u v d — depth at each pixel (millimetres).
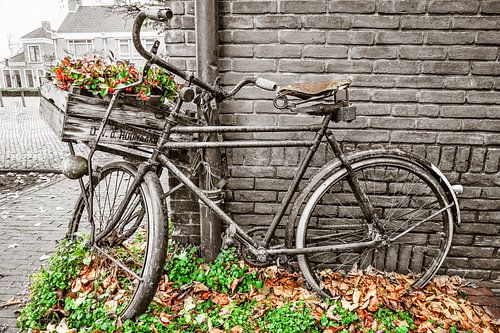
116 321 2078
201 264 2598
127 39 34031
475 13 2246
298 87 1967
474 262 2623
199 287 2375
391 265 2637
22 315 2213
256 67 2410
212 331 2076
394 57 2340
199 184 2453
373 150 2246
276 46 2375
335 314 2207
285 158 2521
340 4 2291
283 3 2314
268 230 2307
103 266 2420
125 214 2342
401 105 2402
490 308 2361
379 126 2443
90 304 2205
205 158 2350
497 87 2330
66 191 5281
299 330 2062
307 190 2240
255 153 2535
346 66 2373
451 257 2639
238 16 2350
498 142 2410
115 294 2295
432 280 2586
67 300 2225
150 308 2199
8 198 4934
